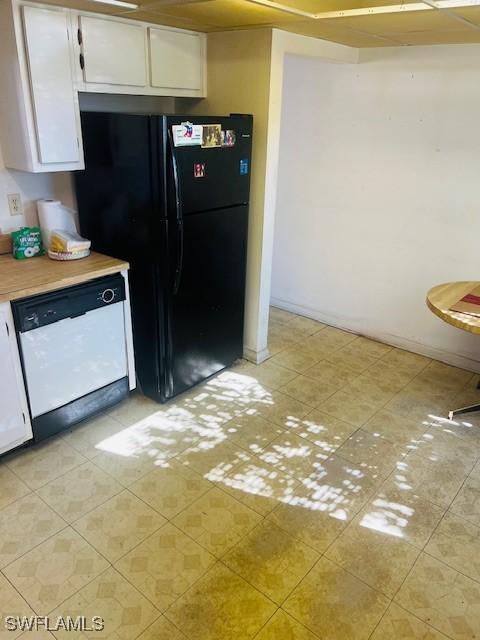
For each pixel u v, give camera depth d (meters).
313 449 2.55
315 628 1.66
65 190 2.85
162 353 2.77
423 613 1.72
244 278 3.17
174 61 2.73
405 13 2.04
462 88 2.95
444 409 2.94
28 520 2.05
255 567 1.87
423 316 3.54
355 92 3.38
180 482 2.29
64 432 2.62
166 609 1.70
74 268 2.47
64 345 2.40
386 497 2.24
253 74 2.73
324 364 3.45
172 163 2.38
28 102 2.23
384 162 3.40
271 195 2.98
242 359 3.47
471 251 3.20
